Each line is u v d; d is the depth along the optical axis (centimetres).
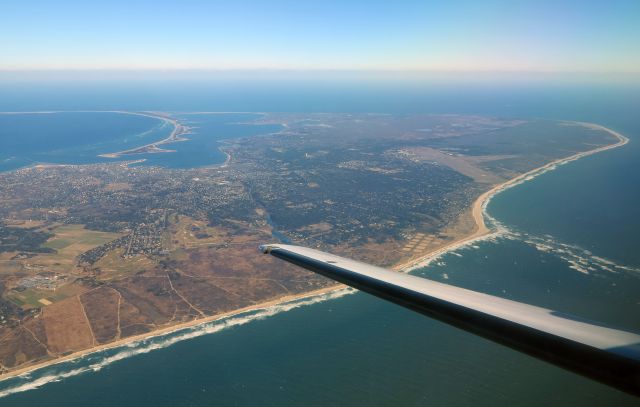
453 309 537
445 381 4278
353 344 5025
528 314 511
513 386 4150
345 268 747
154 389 4350
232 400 4147
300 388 4288
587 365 394
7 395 4306
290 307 6156
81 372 4675
